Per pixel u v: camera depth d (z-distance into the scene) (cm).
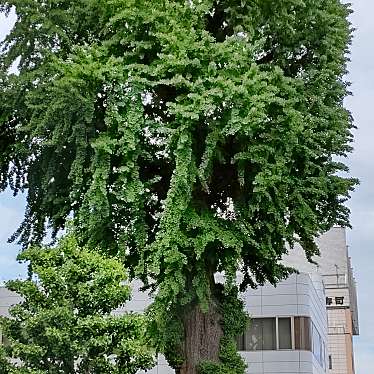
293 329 3469
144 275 1908
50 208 2016
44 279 1505
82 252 1562
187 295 1847
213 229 1808
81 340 1475
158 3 1847
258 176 1780
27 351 1462
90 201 1730
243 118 1708
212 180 2000
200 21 1878
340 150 1992
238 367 1986
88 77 1756
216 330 1998
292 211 1903
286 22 1973
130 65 1781
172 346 1942
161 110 1952
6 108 1961
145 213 1919
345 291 6291
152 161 1933
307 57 2091
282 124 1811
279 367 3431
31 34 1892
